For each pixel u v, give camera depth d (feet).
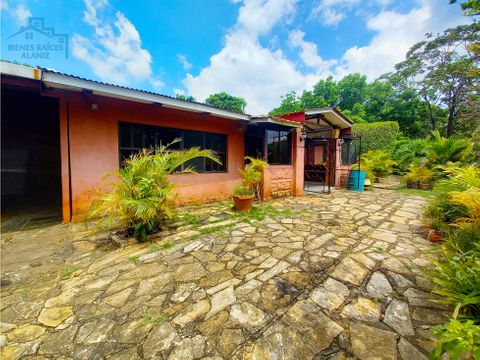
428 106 52.60
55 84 11.39
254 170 18.65
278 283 7.11
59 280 7.64
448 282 5.27
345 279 7.29
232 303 6.17
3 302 6.47
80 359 4.51
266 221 14.07
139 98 13.80
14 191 21.34
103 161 15.11
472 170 9.48
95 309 6.07
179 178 18.74
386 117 57.26
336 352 4.51
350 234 11.64
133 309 6.03
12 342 4.98
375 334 4.95
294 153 23.49
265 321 5.45
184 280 7.44
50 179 22.52
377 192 26.22
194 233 11.89
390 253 9.20
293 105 70.18
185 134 19.26
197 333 5.11
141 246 10.36
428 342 4.68
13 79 11.69
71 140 14.08
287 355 4.48
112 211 10.82
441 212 11.25
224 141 22.11
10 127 20.86
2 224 13.94
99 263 8.84
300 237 11.23
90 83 12.06
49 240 11.44
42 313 5.96
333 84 66.03
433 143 29.43
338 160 30.37
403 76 51.78
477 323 4.31
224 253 9.44
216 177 21.17
